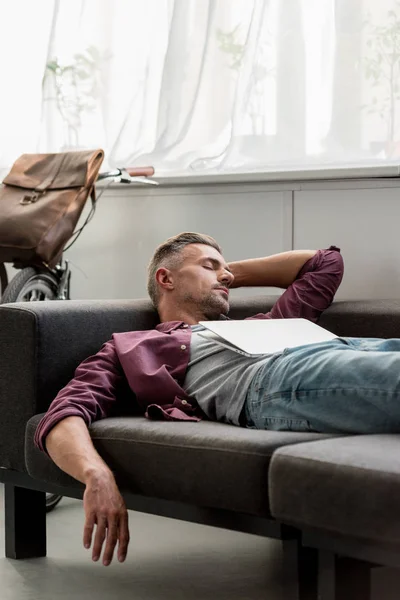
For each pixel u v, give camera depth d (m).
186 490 1.74
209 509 1.74
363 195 2.94
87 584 2.02
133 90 3.44
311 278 2.53
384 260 2.92
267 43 3.10
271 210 3.12
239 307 2.58
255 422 1.89
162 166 3.33
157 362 2.10
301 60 3.04
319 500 1.49
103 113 3.48
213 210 3.25
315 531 1.54
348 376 1.73
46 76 3.54
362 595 1.56
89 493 1.76
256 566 2.14
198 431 1.78
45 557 2.23
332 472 1.47
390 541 1.39
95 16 3.48
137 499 1.88
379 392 1.68
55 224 2.86
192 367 2.11
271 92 3.11
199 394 2.02
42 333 2.13
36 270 2.92
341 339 1.95
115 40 3.46
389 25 2.88
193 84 3.25
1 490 2.90
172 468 1.76
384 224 2.91
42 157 3.05
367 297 2.95
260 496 1.62
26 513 2.22
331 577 1.52
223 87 3.23
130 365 2.07
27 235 2.83
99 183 3.47
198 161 3.25
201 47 3.24
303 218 3.06
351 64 2.94
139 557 2.23
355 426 1.73
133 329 2.36
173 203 3.34
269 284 2.62
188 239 2.44
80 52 3.50
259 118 3.12
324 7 3.03
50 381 2.14
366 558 1.46
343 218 2.98
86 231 3.54
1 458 2.17
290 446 1.59
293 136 3.06
